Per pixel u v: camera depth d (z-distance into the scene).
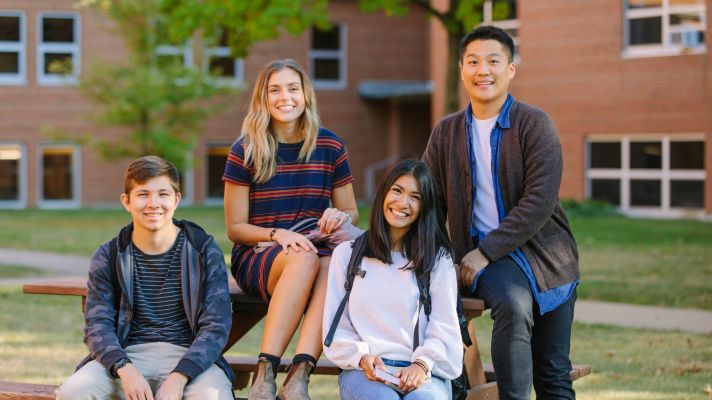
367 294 4.40
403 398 4.25
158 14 20.30
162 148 20.75
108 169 25.69
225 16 15.23
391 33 27.83
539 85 22.05
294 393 4.32
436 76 23.98
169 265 4.49
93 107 25.12
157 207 4.39
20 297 10.94
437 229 4.50
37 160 25.30
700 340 8.41
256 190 4.91
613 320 9.41
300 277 4.52
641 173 20.61
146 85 20.38
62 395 4.27
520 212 4.66
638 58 20.41
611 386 6.68
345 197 5.05
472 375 5.20
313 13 15.37
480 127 4.90
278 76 4.83
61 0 25.11
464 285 4.73
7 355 7.71
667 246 14.49
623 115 20.72
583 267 12.58
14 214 22.42
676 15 19.89
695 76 19.62
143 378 4.23
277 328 4.46
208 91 21.28
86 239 16.66
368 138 27.77
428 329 4.37
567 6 21.42
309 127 4.91
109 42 25.36
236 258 4.92
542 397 4.88
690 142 19.92
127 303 4.47
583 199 21.39
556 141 4.75
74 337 8.59
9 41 25.09
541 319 4.84
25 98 25.16
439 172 5.04
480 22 15.62
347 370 4.37
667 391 6.50
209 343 4.38
